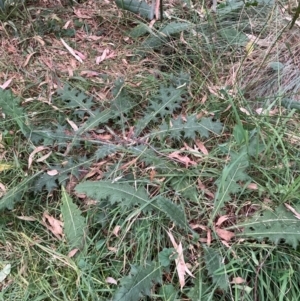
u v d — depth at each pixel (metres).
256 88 1.75
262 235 1.30
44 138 1.55
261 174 1.46
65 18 2.02
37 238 1.39
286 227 1.31
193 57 1.83
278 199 1.38
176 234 1.34
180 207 1.35
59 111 1.66
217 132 1.55
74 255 1.33
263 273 1.28
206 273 1.28
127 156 1.52
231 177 1.39
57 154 1.53
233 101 1.62
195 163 1.49
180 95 1.66
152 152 1.51
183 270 1.26
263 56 1.81
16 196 1.41
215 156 1.52
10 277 1.32
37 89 1.76
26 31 1.94
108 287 1.27
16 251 1.36
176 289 1.25
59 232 1.38
